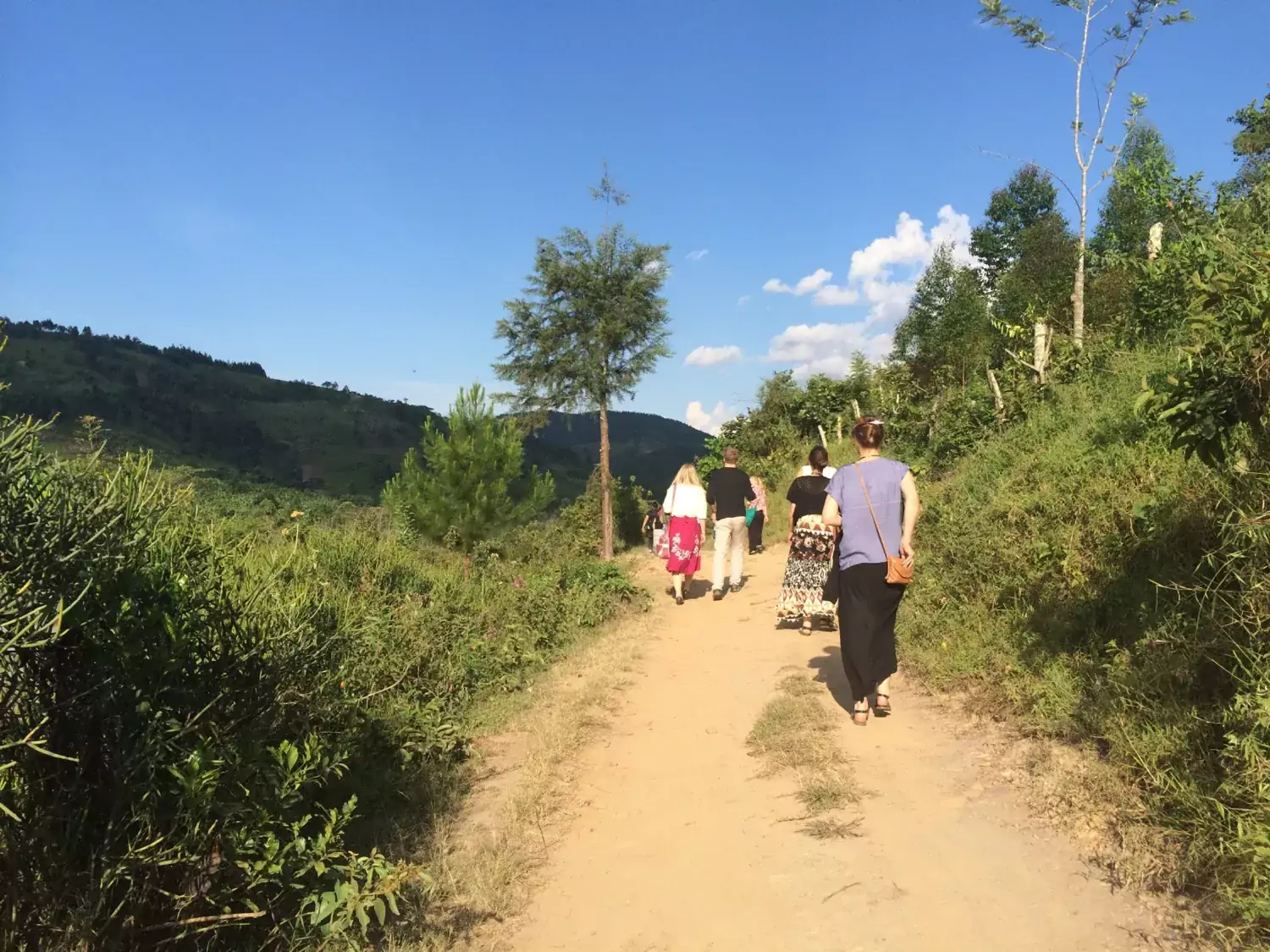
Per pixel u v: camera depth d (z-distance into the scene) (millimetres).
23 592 2037
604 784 4375
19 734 2176
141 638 2482
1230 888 2514
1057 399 8430
